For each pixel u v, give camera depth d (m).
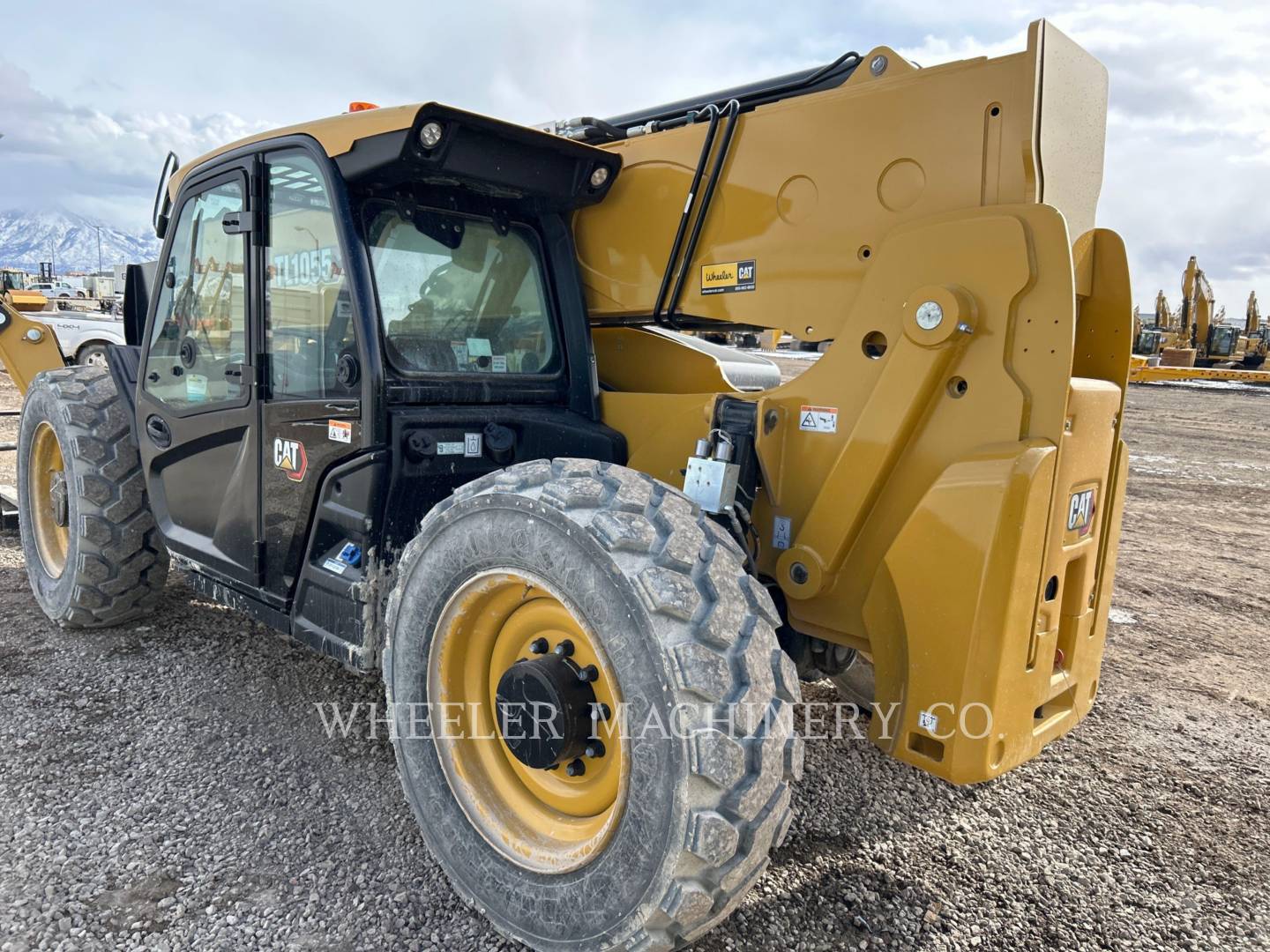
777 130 2.46
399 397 2.43
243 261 2.79
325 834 2.41
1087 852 2.52
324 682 3.37
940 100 2.14
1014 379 1.93
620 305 2.88
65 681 3.31
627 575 1.71
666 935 1.69
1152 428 14.33
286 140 2.58
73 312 12.91
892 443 2.07
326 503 2.56
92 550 3.60
